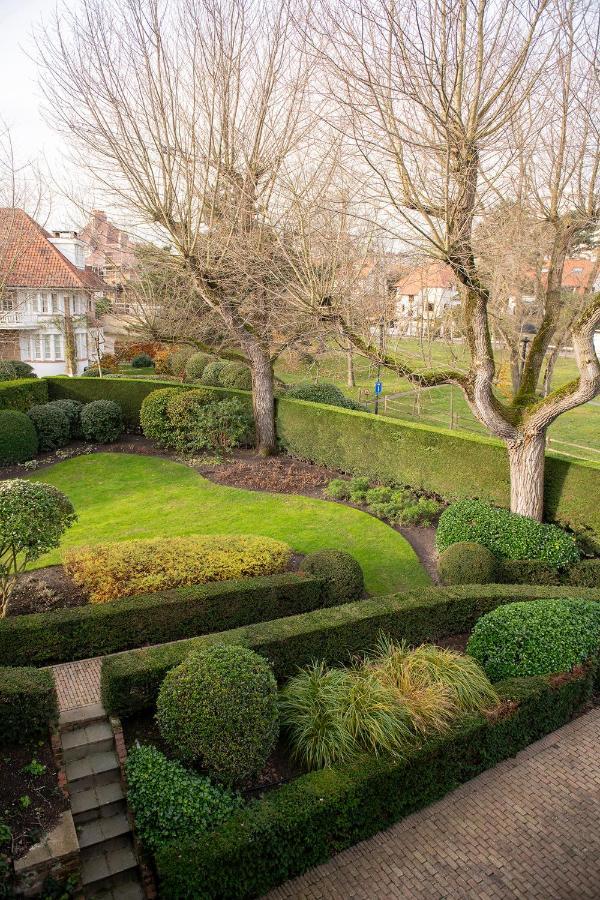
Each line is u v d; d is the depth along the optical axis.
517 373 16.58
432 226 8.75
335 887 4.94
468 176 8.85
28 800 5.15
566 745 6.54
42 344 29.78
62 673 7.02
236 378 19.16
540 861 5.16
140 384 19.05
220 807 5.12
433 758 5.65
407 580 10.23
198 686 5.61
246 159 12.62
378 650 7.46
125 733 6.09
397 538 11.73
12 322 28.47
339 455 15.41
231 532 11.88
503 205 10.95
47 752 5.73
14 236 19.17
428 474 13.34
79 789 5.58
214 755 5.39
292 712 6.18
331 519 12.62
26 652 7.16
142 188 12.64
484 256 10.32
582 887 4.93
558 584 9.53
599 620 7.40
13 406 17.77
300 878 5.03
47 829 4.91
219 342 23.11
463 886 4.94
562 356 36.69
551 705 6.61
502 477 11.90
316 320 11.17
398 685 6.46
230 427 16.75
